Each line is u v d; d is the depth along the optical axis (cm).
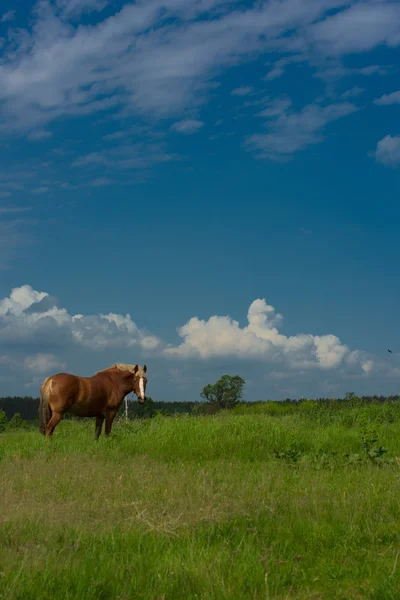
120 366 1686
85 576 471
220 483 867
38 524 629
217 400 4466
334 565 524
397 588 448
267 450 1345
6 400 6012
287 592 468
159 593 457
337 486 849
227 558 517
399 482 852
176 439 1409
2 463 1129
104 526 636
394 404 2197
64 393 1530
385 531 615
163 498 760
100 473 948
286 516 671
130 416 2245
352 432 1594
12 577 464
